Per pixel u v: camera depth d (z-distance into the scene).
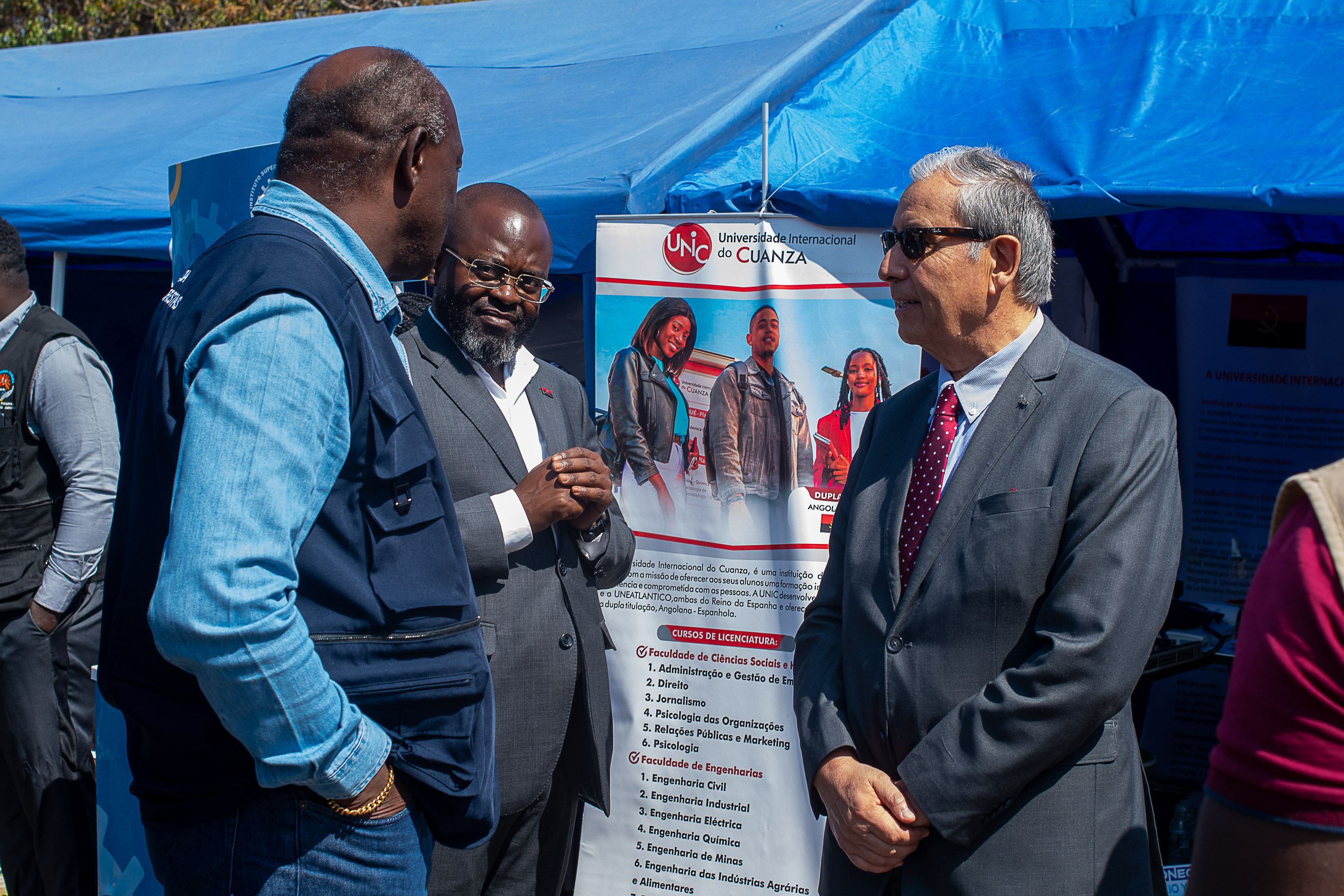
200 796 1.31
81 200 4.07
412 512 1.35
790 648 2.56
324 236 1.35
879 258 2.50
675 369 2.64
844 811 1.63
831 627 1.90
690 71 4.25
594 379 2.72
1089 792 1.55
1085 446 1.57
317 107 1.38
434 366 2.25
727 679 2.61
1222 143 2.45
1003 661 1.59
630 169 3.00
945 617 1.62
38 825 2.86
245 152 2.28
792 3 5.10
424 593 1.35
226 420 1.17
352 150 1.37
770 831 2.56
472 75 5.00
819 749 1.72
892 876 1.69
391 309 1.41
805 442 2.55
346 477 1.30
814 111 3.06
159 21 12.40
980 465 1.66
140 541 1.28
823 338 2.54
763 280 2.57
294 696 1.17
